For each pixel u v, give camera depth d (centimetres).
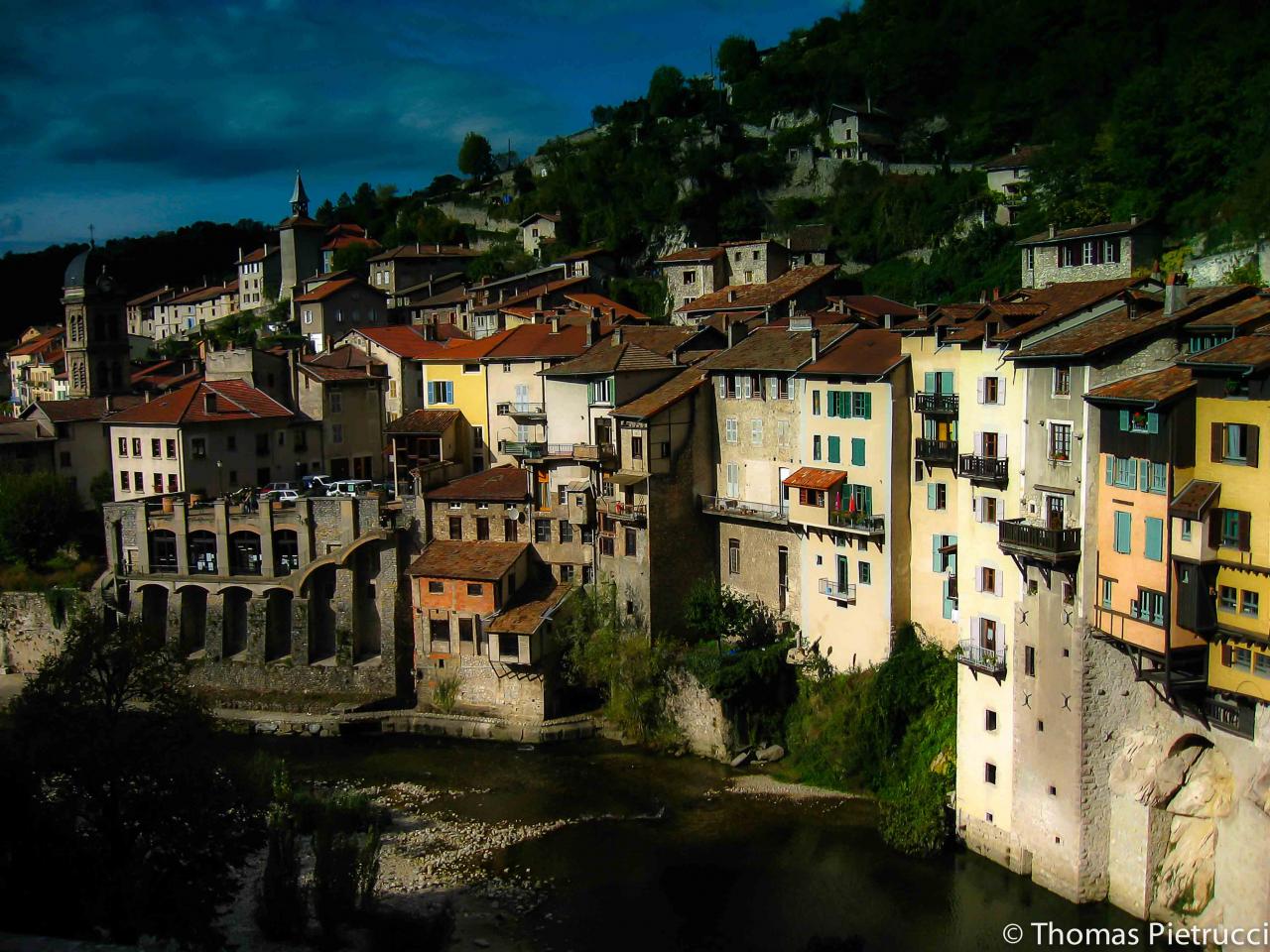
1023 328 5134
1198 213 8200
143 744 4356
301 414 10244
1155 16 12975
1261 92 8406
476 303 13662
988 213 11450
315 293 14912
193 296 19238
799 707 6756
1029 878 5250
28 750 4291
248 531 8562
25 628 9094
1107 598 4756
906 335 6281
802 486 6669
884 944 4838
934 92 15188
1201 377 4353
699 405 7494
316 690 8306
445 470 8575
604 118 19800
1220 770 4650
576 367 8006
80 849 4284
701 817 6072
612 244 14238
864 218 12838
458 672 7794
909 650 6275
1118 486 4666
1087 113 11806
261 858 5716
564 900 5278
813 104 16000
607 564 7600
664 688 7069
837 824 5900
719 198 14338
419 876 5531
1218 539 4322
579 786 6556
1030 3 14700
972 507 5475
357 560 8325
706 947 4866
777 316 9950
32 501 9512
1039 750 5134
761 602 7312
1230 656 4375
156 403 9638
